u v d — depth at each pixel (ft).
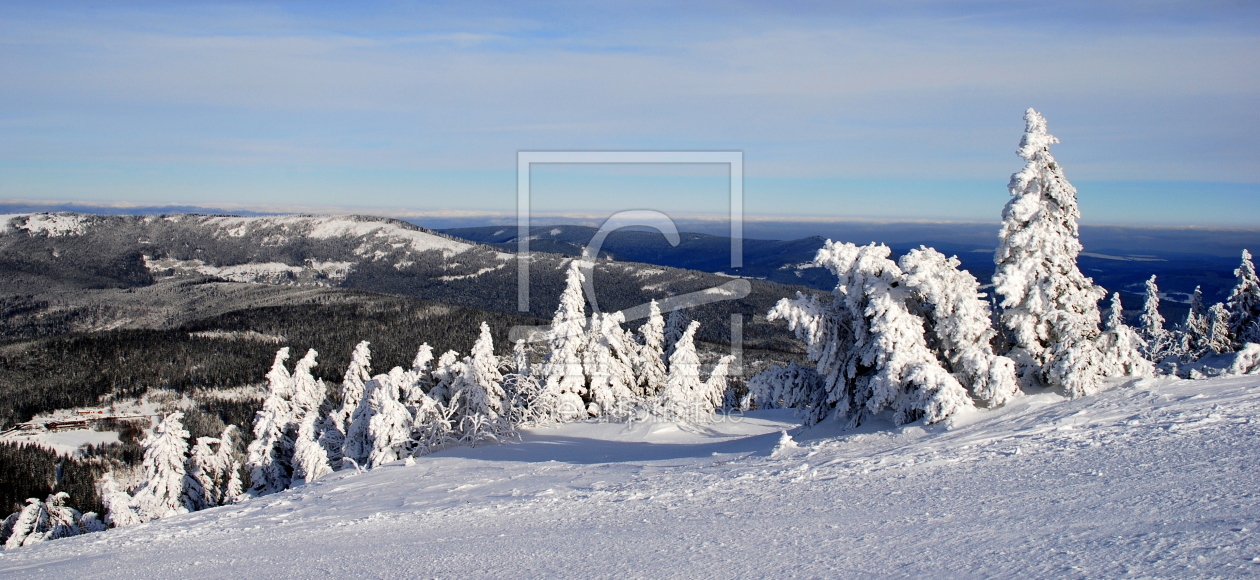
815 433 71.26
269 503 71.92
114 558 45.47
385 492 71.67
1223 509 22.85
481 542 37.37
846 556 24.80
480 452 104.94
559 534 37.19
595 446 101.71
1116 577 18.07
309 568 35.12
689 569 25.77
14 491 262.67
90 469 280.31
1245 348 59.52
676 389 113.09
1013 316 59.77
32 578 40.40
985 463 40.19
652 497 46.39
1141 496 26.66
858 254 67.15
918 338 61.82
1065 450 39.34
